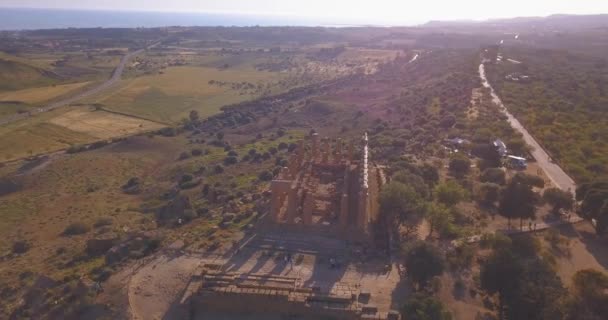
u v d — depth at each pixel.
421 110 165.25
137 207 101.56
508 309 54.91
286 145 146.62
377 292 62.38
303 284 63.84
